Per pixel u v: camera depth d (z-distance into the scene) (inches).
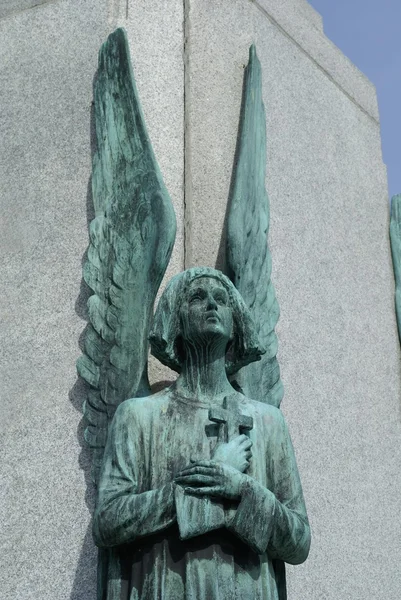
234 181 243.8
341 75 318.0
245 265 230.5
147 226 224.1
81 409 222.8
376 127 328.5
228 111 257.3
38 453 223.5
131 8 262.2
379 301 295.7
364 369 277.6
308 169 281.7
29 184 255.3
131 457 186.7
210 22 267.0
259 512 176.1
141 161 233.1
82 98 257.1
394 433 280.8
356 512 253.3
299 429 244.7
